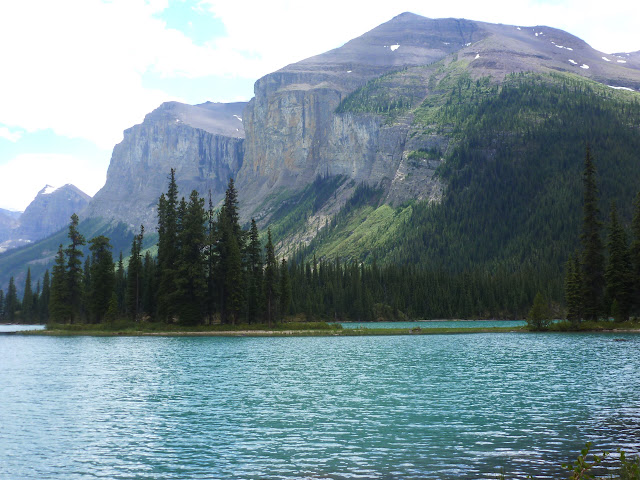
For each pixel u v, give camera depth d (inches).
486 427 1368.1
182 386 2053.4
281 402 1724.9
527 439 1248.2
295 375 2335.1
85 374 2380.7
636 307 4820.4
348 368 2564.0
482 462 1083.3
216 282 5255.9
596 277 5073.8
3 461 1125.7
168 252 5177.2
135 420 1485.0
